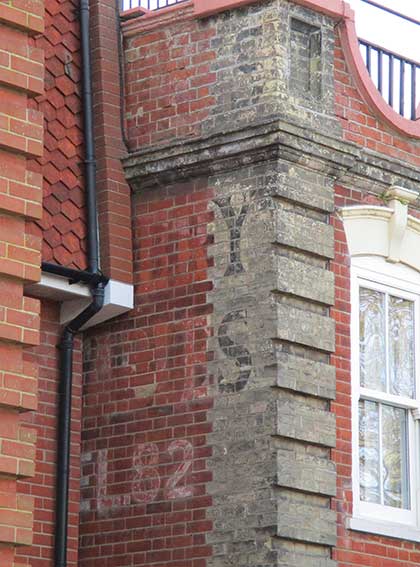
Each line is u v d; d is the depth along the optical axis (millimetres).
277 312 14219
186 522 14336
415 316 15930
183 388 14703
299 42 15219
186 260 14977
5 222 12086
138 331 15164
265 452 13969
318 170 14930
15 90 12320
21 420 14688
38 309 12148
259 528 13844
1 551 11648
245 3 15023
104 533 14906
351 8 15617
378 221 15578
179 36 15508
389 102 16281
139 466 14836
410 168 15906
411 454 15578
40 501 14641
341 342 14922
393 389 15562
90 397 15352
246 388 14234
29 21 12453
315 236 14789
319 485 14250
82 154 15336
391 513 15172
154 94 15570
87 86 15492
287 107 14672
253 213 14578
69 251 14914
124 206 15398
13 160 12219
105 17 15852
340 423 14703
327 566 14203
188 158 15023
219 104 15047
